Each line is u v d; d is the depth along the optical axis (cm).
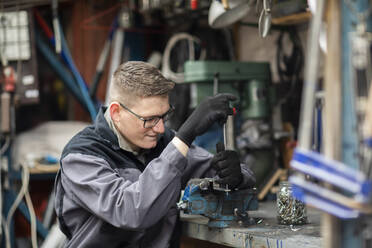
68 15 372
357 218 102
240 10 223
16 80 321
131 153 195
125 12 342
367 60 103
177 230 210
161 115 183
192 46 316
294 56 298
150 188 167
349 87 102
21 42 323
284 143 290
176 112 296
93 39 364
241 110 281
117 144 193
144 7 320
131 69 183
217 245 214
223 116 175
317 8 100
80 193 177
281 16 265
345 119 101
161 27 365
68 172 181
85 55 364
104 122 195
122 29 355
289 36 300
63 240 312
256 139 277
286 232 179
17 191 335
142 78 180
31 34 325
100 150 188
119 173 189
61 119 397
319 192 97
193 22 324
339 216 95
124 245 188
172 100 298
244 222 192
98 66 357
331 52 102
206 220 206
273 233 178
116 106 184
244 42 330
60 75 360
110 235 182
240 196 195
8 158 311
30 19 326
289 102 300
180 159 171
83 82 339
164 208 170
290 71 301
